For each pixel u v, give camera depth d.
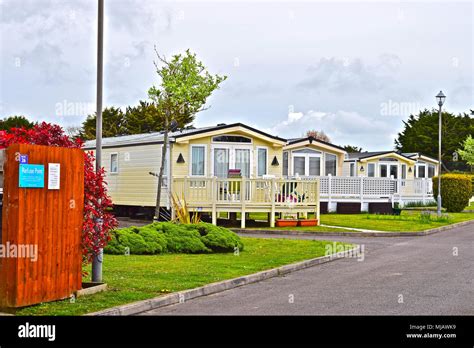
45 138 9.96
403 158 41.41
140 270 12.61
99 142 10.61
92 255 10.30
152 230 16.03
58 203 9.34
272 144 28.52
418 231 22.55
